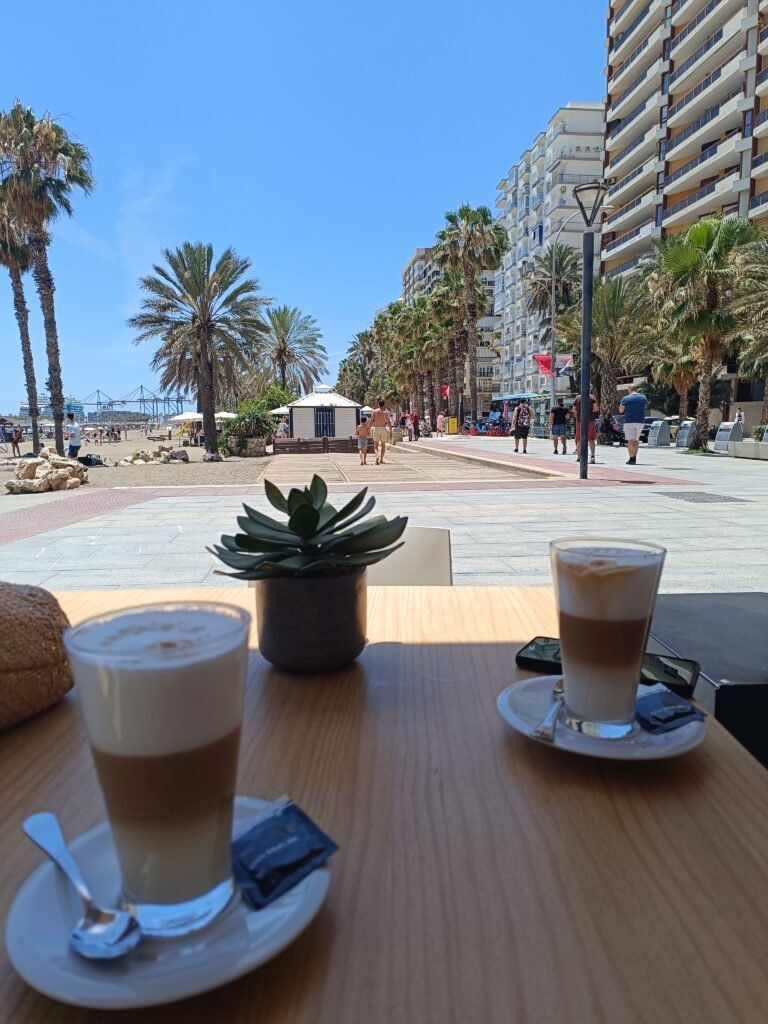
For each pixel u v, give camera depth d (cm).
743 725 133
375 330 6631
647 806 83
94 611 171
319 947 61
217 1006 55
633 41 5172
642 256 4984
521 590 192
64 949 56
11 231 2569
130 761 56
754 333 2197
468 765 94
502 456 2080
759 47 3725
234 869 64
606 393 3781
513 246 7962
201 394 2630
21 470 1407
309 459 2486
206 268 2519
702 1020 53
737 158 4088
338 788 88
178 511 970
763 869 71
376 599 182
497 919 64
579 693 97
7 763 96
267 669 132
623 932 62
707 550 630
